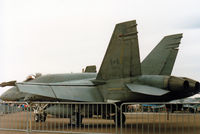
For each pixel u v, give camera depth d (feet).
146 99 33.37
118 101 33.96
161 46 41.52
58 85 38.09
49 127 39.06
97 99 35.96
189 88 33.37
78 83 38.99
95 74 44.04
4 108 35.88
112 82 35.17
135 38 32.07
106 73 35.88
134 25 32.01
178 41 40.09
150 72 40.88
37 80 45.37
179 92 33.04
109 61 35.29
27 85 35.86
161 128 35.81
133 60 32.73
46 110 38.96
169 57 40.32
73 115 37.06
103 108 36.32
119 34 33.58
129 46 32.78
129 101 33.88
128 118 61.72
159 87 32.63
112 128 37.24
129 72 33.47
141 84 33.27
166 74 39.93
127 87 33.24
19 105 36.96
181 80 31.45
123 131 33.22
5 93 52.47
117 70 34.45
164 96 33.99
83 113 36.55
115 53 34.35
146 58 42.16
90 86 38.09
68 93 36.47
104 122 49.44
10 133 31.65
